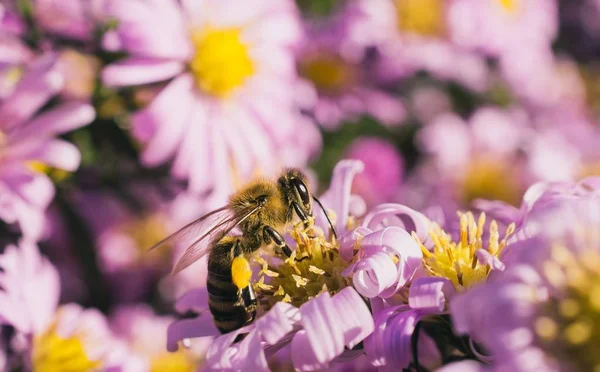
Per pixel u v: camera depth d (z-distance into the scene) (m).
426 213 0.11
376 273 0.10
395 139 0.18
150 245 0.14
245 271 0.10
